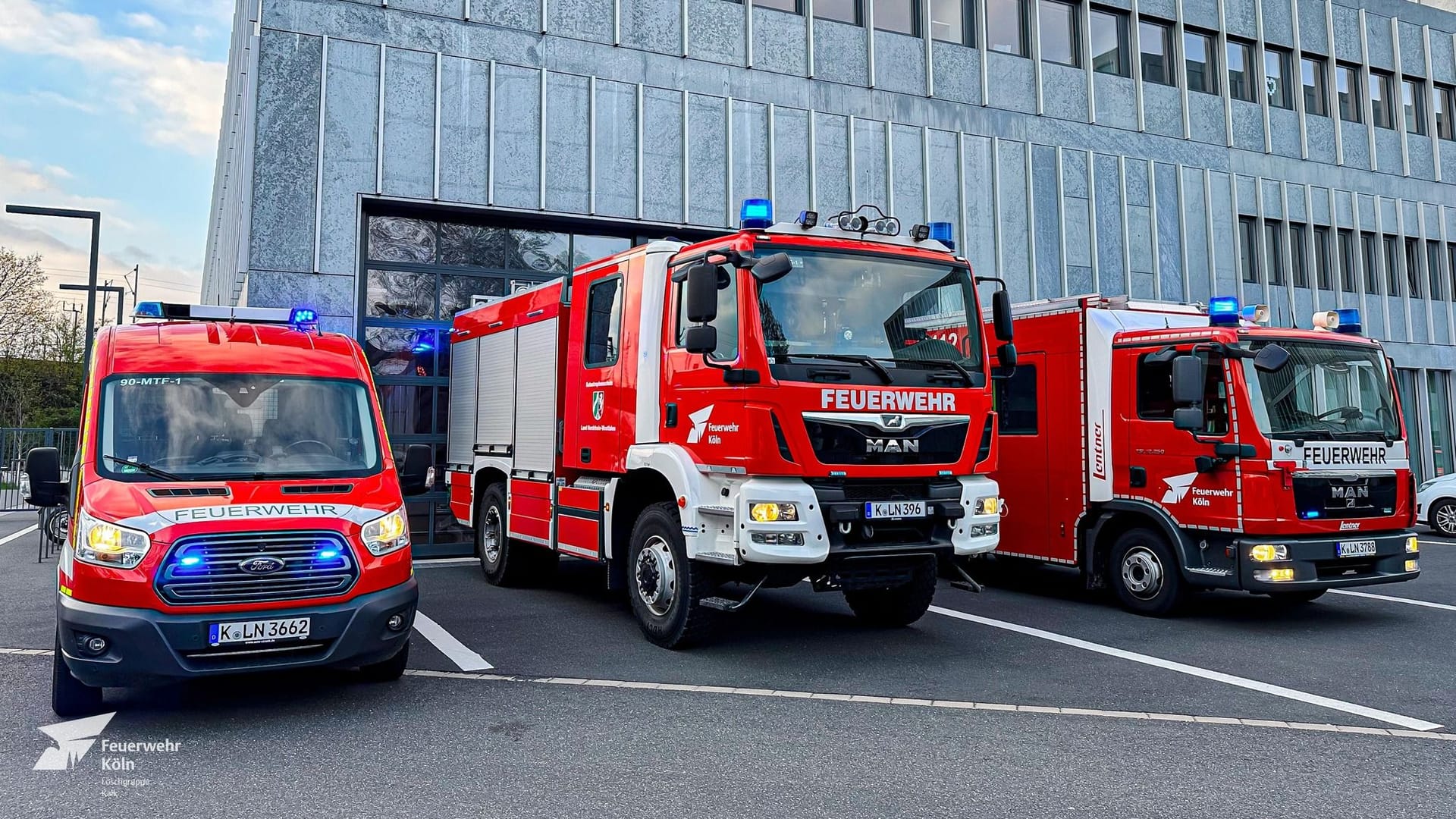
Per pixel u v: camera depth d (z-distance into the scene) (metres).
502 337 10.08
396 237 12.75
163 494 5.29
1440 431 22.33
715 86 14.30
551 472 8.76
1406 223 21.95
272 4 11.91
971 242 16.00
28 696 5.76
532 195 13.05
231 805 4.06
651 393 7.30
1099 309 9.13
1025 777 4.41
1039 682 6.16
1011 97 16.59
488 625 8.02
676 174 13.94
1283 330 8.28
